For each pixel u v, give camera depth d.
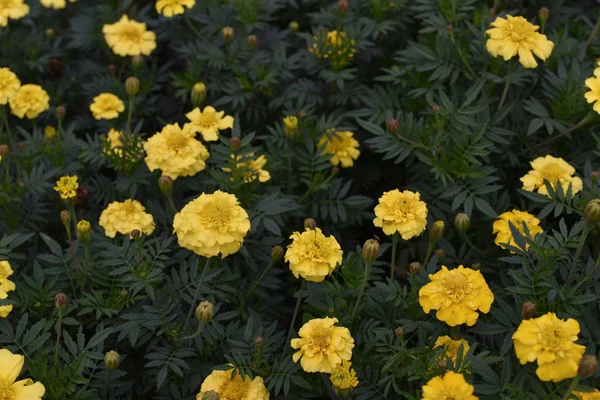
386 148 1.39
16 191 1.40
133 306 1.32
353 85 1.53
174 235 1.38
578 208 1.32
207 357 1.30
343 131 1.48
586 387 1.16
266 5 1.58
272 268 1.37
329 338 1.22
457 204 1.35
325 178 1.48
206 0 1.59
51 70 1.59
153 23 1.60
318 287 1.30
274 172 1.44
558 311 1.24
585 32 1.52
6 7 1.54
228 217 1.25
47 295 1.32
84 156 1.44
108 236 1.36
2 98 1.42
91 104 1.52
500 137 1.39
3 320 1.27
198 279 1.32
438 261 1.33
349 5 1.56
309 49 1.51
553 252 1.25
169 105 1.57
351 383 1.22
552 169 1.35
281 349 1.32
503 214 1.34
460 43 1.46
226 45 1.52
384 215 1.28
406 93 1.50
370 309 1.30
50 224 1.45
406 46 1.58
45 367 1.24
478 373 1.21
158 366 1.30
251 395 1.23
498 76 1.44
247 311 1.35
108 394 1.31
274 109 1.52
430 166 1.43
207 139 1.38
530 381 1.20
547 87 1.42
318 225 1.45
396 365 1.23
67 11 1.72
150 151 1.35
